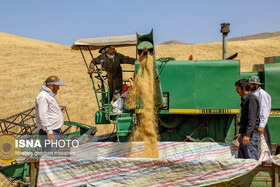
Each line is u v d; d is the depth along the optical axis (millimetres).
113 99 7711
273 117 6688
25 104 17656
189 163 4598
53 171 4668
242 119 5215
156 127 6523
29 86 26094
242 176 4629
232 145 6191
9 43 55125
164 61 6410
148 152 6215
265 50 48875
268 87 6680
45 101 5156
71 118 13188
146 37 5516
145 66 5695
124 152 6277
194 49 47656
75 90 23484
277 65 6750
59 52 50312
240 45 52625
